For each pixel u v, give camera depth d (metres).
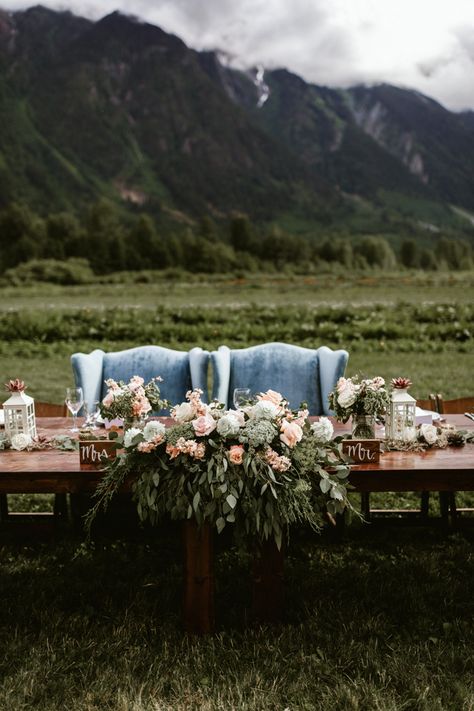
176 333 12.20
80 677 2.17
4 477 2.36
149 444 2.24
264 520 2.26
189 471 2.24
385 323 12.30
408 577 2.91
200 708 2.00
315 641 2.37
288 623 2.50
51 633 2.42
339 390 2.61
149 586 2.84
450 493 3.41
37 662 2.22
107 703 2.04
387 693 2.07
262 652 2.29
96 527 3.42
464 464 2.40
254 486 2.23
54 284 30.67
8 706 2.00
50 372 9.00
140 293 24.09
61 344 11.51
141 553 3.21
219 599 2.71
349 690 2.06
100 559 3.16
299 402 4.20
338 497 2.23
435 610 2.62
